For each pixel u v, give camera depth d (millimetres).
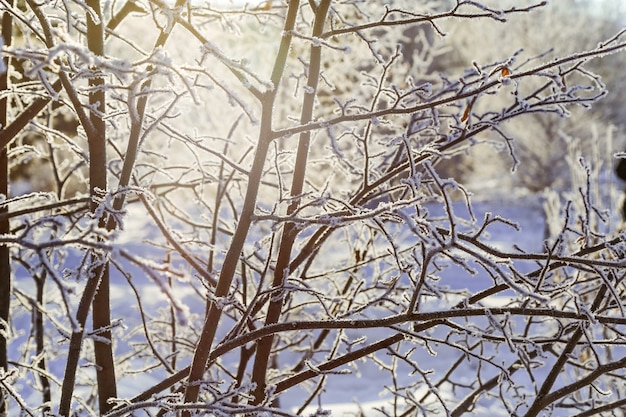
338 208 2211
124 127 3213
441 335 6406
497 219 1669
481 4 1839
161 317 3490
